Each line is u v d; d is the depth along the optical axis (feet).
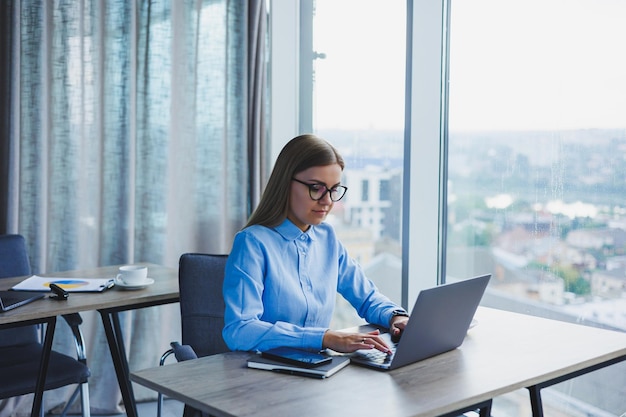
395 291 11.00
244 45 12.07
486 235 9.69
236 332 5.83
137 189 11.52
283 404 4.60
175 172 11.82
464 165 9.95
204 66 11.94
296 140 6.49
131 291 8.31
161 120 11.47
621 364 8.13
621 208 7.98
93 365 11.34
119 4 11.08
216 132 12.01
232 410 4.48
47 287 8.28
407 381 5.10
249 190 12.42
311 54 12.39
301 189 6.39
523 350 5.95
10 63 10.21
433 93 10.08
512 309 9.39
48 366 8.20
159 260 11.57
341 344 5.61
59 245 10.90
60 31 10.71
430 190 10.22
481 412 5.25
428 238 10.30
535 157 8.98
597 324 8.32
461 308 5.73
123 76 11.13
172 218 11.80
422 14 10.10
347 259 7.27
